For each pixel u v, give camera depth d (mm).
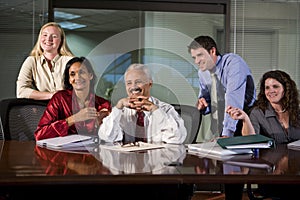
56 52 4086
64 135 2174
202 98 1934
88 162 1547
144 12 4281
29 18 4070
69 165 1483
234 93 3947
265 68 4320
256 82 4109
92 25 4215
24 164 1505
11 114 2537
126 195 1529
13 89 4027
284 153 1872
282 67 4348
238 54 4289
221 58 4113
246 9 4320
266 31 4328
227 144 1771
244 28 4316
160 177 1314
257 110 3449
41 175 1312
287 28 4355
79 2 4176
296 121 3299
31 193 1458
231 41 4293
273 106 3432
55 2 4141
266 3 4336
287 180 1335
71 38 4164
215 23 4309
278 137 3215
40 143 2045
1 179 1271
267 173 1389
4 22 4043
